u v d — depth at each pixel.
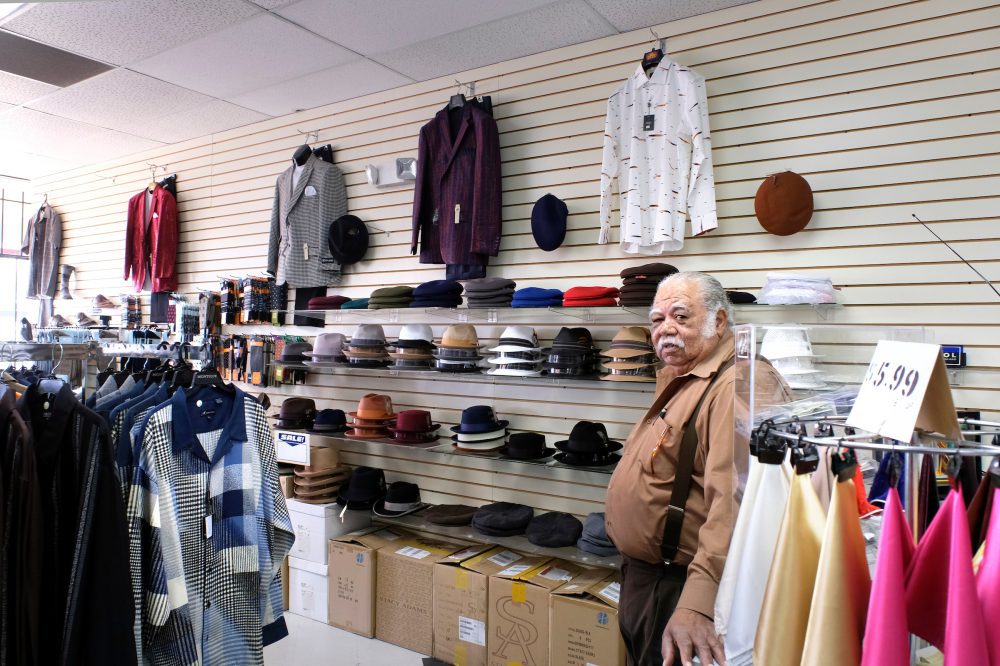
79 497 1.84
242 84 4.28
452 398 4.04
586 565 3.31
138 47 3.72
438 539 3.84
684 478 1.89
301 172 4.57
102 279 6.43
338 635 3.66
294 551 3.98
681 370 2.16
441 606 3.36
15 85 4.33
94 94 4.49
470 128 3.83
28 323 4.12
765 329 1.33
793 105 3.02
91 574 1.80
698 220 3.07
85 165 6.51
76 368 2.51
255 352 4.83
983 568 0.83
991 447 0.88
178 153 5.68
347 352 4.03
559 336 3.29
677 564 1.91
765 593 0.99
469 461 3.92
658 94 3.21
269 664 3.31
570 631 2.90
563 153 3.65
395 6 3.22
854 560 0.91
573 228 3.61
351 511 4.04
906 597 0.88
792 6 3.03
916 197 2.75
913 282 2.75
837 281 2.90
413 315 4.04
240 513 2.36
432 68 3.99
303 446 4.08
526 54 3.77
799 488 0.99
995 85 2.61
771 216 2.88
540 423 3.68
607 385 3.36
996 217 2.60
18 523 1.74
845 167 2.90
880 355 1.04
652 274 2.97
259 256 5.09
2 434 1.80
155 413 2.17
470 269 3.86
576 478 3.51
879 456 1.27
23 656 1.73
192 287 5.56
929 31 2.74
